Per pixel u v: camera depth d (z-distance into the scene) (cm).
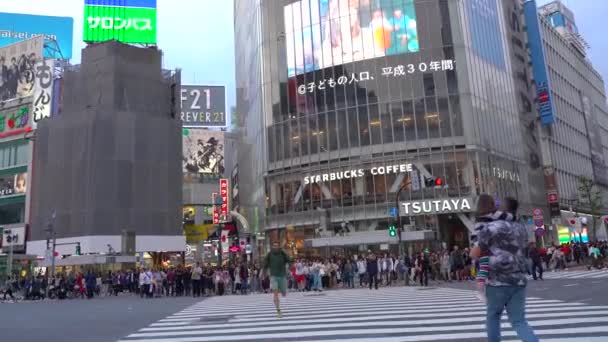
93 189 3897
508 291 504
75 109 4381
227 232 3506
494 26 4856
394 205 3934
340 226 4122
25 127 5181
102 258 3378
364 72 4256
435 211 3822
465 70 4138
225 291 2878
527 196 4719
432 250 3722
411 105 4109
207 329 1090
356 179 4122
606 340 712
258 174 4872
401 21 4259
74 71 4534
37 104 5072
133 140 4122
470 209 3781
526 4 5884
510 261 504
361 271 2856
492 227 514
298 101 4516
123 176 4016
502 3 5278
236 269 2758
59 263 3428
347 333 916
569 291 1579
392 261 2861
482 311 1161
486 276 514
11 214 5122
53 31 6662
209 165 7906
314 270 2558
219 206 5816
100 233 3834
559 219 5375
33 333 1138
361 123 4200
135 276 3189
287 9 4731
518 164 4681
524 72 5584
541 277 2288
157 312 1641
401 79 4162
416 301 1559
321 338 869
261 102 4825
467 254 2870
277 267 1289
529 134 5297
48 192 4047
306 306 1587
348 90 4284
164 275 2905
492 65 4616
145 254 4694
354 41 4338
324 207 4212
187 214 7538
